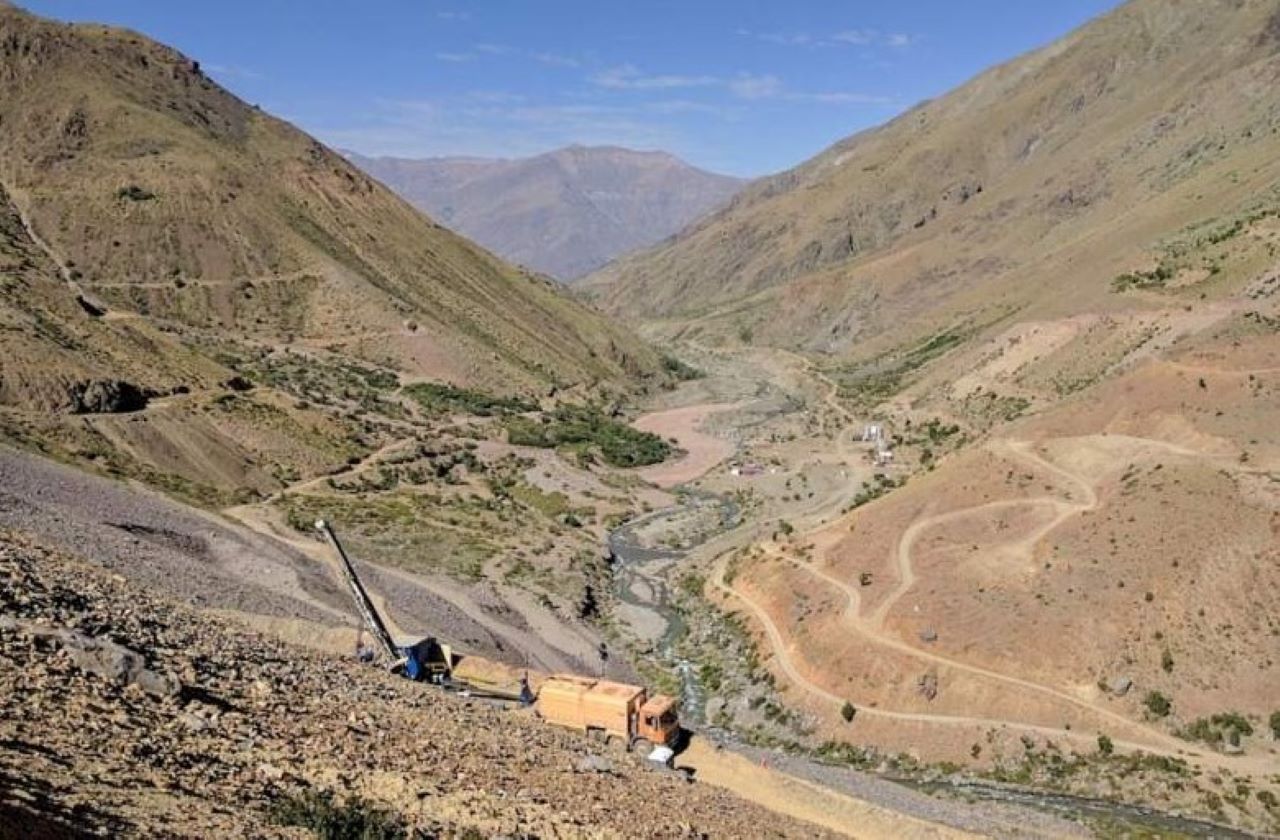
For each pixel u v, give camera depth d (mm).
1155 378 99875
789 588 90562
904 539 90938
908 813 54906
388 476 122938
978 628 76125
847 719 71750
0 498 56938
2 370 93500
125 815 17250
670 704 51656
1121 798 61531
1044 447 97438
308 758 25250
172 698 25609
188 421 107312
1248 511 77250
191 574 60406
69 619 29172
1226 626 70500
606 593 103062
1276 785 60438
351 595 72750
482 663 60844
